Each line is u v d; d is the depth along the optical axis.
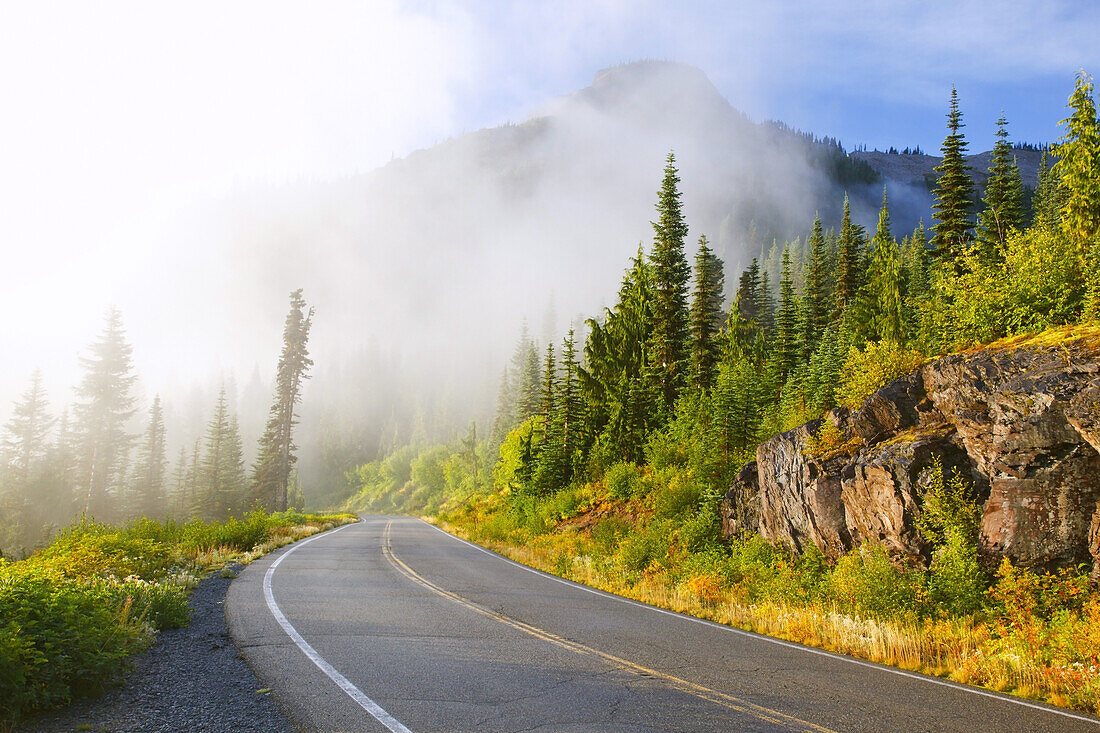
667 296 38.41
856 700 5.80
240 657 6.66
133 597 8.05
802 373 36.19
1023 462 9.59
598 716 5.04
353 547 22.03
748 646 8.23
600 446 35.72
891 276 36.19
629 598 12.80
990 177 38.25
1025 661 6.93
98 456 55.41
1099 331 9.77
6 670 4.52
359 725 4.66
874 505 11.73
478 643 7.71
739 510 17.08
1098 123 12.90
